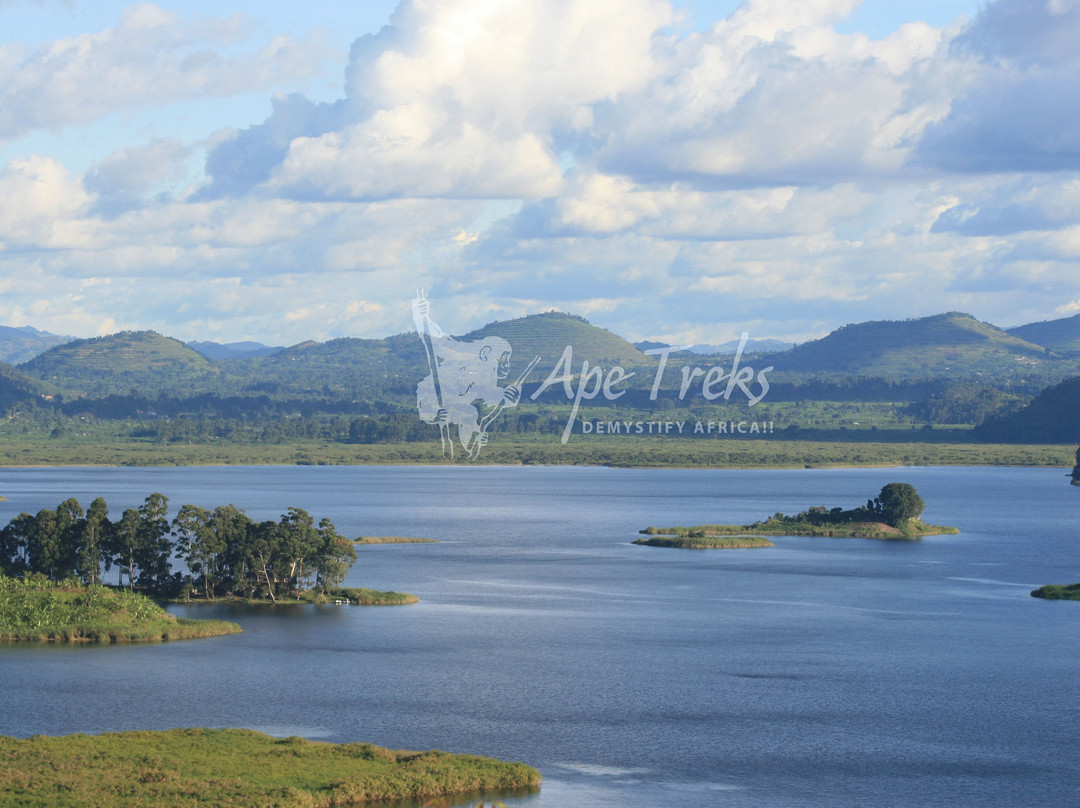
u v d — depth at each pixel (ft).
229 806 340.59
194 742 412.98
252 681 537.65
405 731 460.55
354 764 393.70
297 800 351.05
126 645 614.75
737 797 388.37
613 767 418.31
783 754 437.17
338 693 517.96
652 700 514.27
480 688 531.09
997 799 390.83
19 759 378.94
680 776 409.28
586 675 561.43
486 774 390.83
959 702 515.91
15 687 515.91
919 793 395.75
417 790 372.38
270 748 409.28
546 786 395.14
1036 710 503.20
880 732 468.34
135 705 489.67
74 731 449.89
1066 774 417.49
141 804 338.54
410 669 568.82
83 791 346.54
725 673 569.23
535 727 468.75
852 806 382.01
